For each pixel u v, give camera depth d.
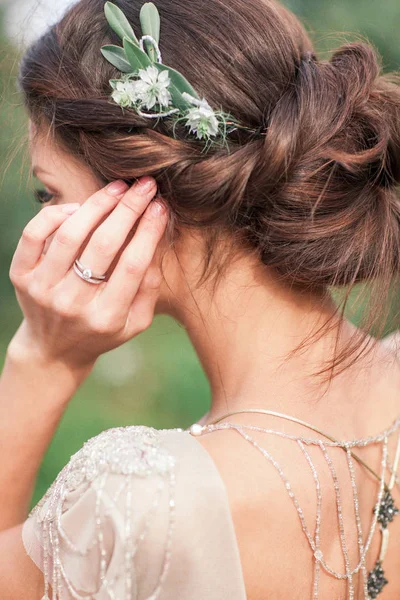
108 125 0.69
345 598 0.67
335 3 2.34
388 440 0.70
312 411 0.68
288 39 0.69
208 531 0.62
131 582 0.62
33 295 0.72
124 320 0.72
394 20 2.31
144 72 0.68
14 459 0.76
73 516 0.63
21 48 0.85
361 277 0.69
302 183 0.68
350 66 0.71
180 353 2.35
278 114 0.67
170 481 0.63
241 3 0.69
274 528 0.64
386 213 0.69
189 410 2.12
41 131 0.72
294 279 0.68
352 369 0.71
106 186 0.71
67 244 0.71
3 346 2.65
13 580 0.66
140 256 0.70
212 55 0.68
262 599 0.64
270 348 0.69
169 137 0.68
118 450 0.63
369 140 0.69
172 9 0.69
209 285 0.70
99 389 2.26
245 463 0.65
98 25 0.70
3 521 0.76
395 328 0.77
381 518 0.69
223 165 0.67
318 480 0.66
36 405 0.76
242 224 0.69
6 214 2.69
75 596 0.63
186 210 0.69
